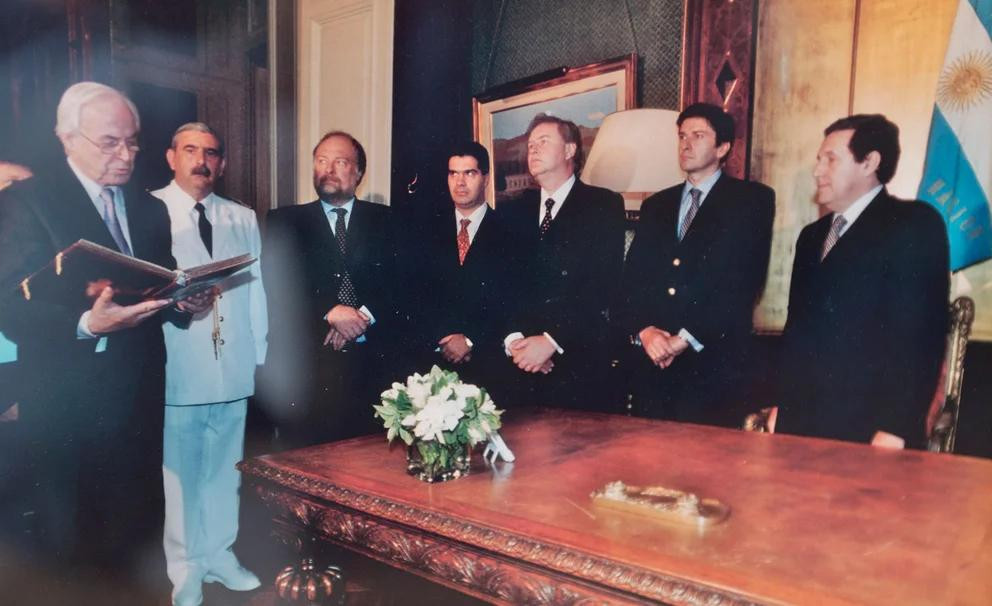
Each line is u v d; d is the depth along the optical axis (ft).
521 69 12.53
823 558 3.78
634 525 4.35
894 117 8.55
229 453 9.27
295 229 10.12
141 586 8.52
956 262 8.16
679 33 10.50
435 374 5.72
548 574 4.01
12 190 7.29
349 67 13.46
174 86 14.23
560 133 10.71
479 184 10.17
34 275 6.50
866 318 8.63
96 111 7.67
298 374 10.09
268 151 15.30
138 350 8.00
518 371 10.10
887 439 8.37
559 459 6.07
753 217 9.50
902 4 8.49
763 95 9.48
